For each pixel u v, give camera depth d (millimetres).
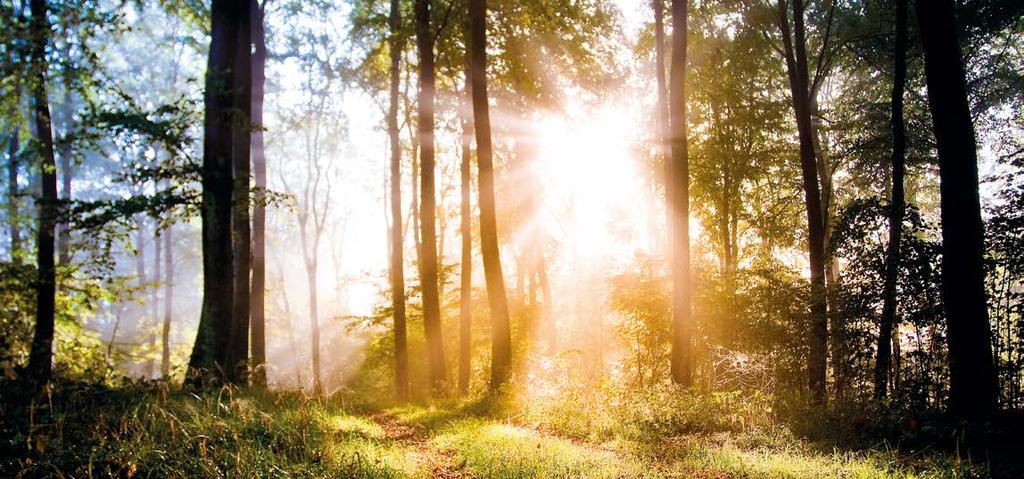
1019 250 9570
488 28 20031
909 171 22734
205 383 11672
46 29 12367
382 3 23234
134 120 11836
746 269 15875
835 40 21672
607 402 11922
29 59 12562
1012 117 23109
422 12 19328
